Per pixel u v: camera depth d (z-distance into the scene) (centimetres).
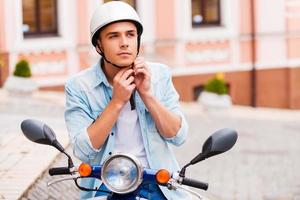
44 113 1692
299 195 1165
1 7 2217
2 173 920
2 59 2186
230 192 1174
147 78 512
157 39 2502
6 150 1057
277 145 1670
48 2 2314
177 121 526
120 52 509
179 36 2527
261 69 2653
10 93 1975
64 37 2327
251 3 2628
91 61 2347
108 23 509
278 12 2661
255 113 2419
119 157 475
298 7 2681
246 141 1712
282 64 2673
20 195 829
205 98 2259
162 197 523
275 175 1311
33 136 507
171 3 2512
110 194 504
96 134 507
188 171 1320
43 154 1031
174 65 2522
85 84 539
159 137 535
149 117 534
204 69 2575
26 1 2283
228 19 2605
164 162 537
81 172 494
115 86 508
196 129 1867
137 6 2473
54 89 2316
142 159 534
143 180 494
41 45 2284
